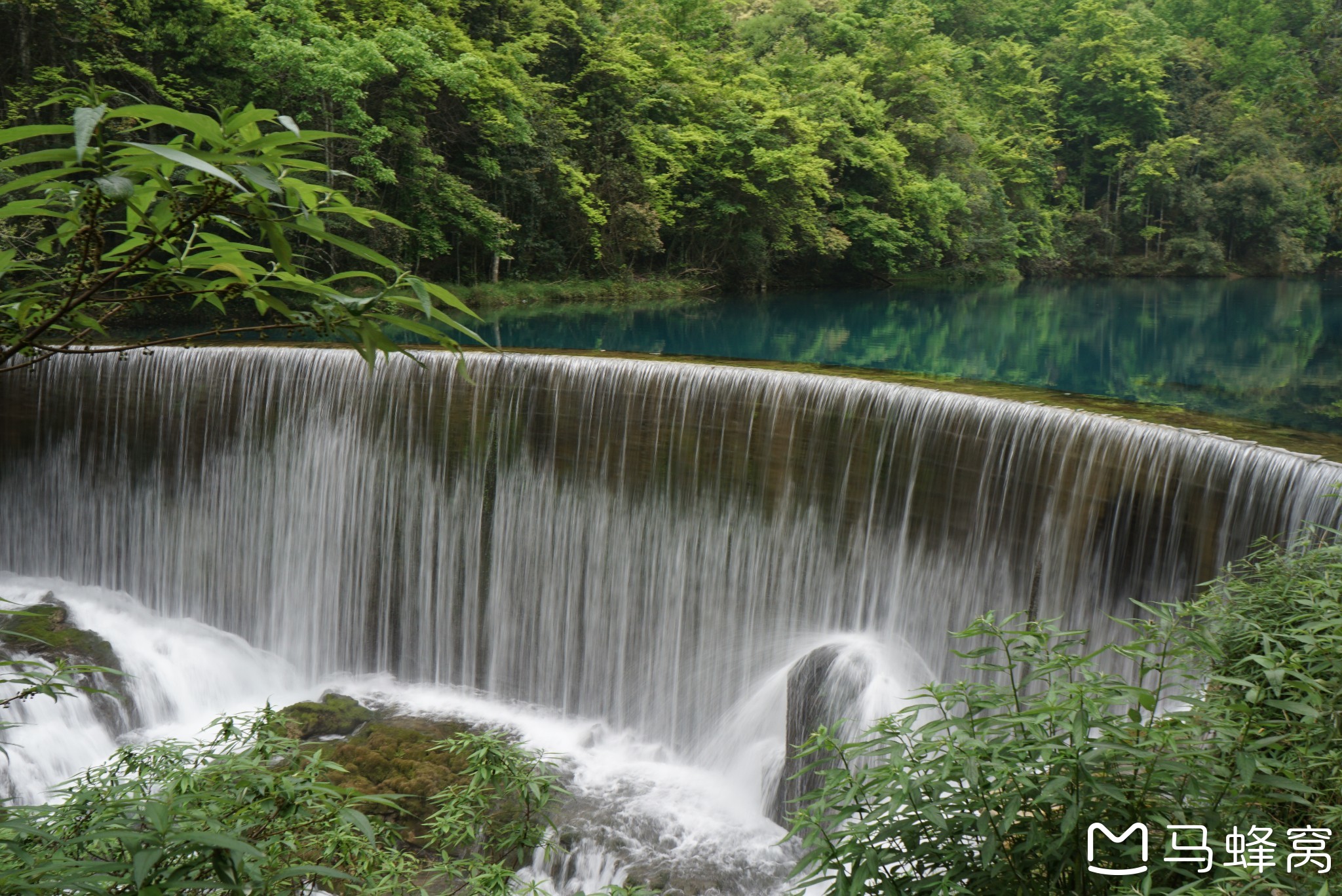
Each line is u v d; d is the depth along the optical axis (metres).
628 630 11.70
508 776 4.71
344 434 12.40
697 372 11.25
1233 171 53.81
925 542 9.84
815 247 39.16
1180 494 7.94
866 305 32.81
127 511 13.08
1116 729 2.44
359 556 12.54
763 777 9.74
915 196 42.00
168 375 12.77
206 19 21.89
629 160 33.72
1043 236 52.12
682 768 10.47
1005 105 57.12
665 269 36.09
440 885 7.43
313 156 23.95
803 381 10.66
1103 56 57.38
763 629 11.00
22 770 9.48
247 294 1.91
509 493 12.12
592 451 11.78
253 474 12.71
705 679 11.30
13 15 19.41
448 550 12.31
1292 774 2.98
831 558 10.55
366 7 26.25
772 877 8.45
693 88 37.00
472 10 30.55
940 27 65.00
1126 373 18.20
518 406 12.01
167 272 1.84
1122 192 57.16
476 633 12.30
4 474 13.34
